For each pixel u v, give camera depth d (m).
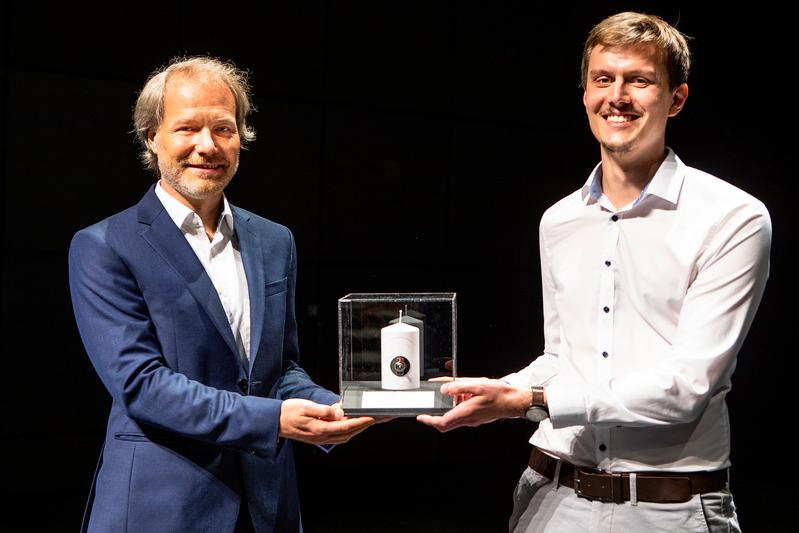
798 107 4.52
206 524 1.44
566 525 1.51
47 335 3.20
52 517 3.13
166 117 1.49
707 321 1.40
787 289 4.55
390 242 3.82
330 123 3.65
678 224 1.46
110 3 3.21
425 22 3.81
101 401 3.31
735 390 4.48
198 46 3.35
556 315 1.67
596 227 1.55
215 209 1.58
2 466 3.17
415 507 3.60
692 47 4.29
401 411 1.48
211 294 1.48
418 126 3.83
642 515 1.43
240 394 1.51
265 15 3.48
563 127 4.15
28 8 3.09
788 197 4.54
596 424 1.41
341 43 3.65
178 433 1.42
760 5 4.42
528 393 1.44
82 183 3.20
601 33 1.48
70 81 3.16
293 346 1.72
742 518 3.57
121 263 1.46
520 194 4.08
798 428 4.58
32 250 3.16
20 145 3.11
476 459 4.13
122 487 1.43
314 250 3.67
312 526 3.36
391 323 1.57
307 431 1.45
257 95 3.49
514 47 4.00
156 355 1.44
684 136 4.31
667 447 1.44
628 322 1.49
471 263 3.99
